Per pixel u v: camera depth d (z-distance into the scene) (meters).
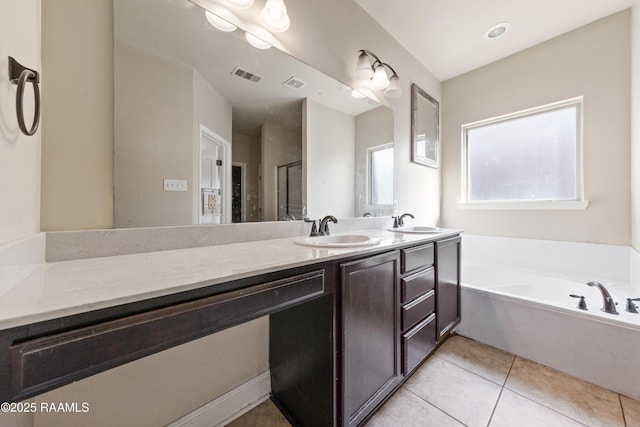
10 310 0.45
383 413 1.22
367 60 1.73
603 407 1.23
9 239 0.62
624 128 1.91
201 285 0.63
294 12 1.47
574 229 2.14
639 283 1.68
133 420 0.96
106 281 0.62
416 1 1.81
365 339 1.09
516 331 1.67
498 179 2.62
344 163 1.83
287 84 1.48
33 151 0.77
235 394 1.22
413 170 2.49
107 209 0.95
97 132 0.93
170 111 1.09
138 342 0.55
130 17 1.00
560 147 2.26
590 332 1.40
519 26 2.07
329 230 1.71
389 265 1.22
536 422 1.16
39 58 0.81
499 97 2.53
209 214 1.21
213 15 1.18
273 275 0.79
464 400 1.29
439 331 1.62
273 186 1.45
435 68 2.66
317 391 1.05
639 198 1.68
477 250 2.67
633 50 1.81
